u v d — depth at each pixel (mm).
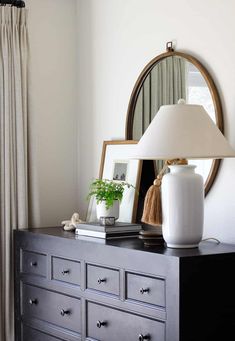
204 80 2795
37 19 3746
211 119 2531
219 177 2742
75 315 2875
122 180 3236
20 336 3369
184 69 2918
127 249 2498
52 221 3803
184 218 2465
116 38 3461
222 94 2732
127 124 3297
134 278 2467
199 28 2855
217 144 2416
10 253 3504
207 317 2283
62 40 3832
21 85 3561
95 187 3344
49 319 3096
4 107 3523
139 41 3273
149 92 3158
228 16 2691
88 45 3727
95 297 2709
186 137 2404
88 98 3740
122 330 2543
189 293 2238
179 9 2979
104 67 3572
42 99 3771
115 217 3016
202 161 2809
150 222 2559
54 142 3816
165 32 3076
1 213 3520
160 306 2322
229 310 2348
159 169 3053
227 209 2699
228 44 2693
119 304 2549
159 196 2561
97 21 3631
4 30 3527
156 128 2486
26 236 3291
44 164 3779
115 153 3350
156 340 2344
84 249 2785
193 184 2477
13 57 3541
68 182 3855
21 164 3537
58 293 3012
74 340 2877
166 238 2506
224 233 2715
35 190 3609
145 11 3225
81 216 3826
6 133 3512
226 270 2346
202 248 2488
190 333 2234
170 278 2262
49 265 3080
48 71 3789
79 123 3842
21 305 3361
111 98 3514
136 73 3299
